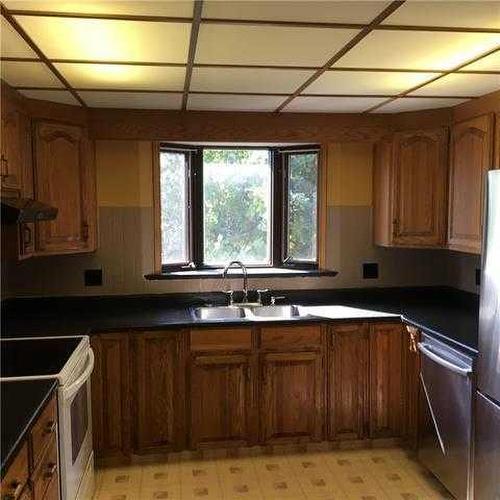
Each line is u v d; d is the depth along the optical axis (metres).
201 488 2.93
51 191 3.14
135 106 3.33
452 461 2.69
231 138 3.54
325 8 1.73
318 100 3.19
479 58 2.32
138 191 3.65
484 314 2.37
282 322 3.22
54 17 1.78
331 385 3.30
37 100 3.08
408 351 3.25
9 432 1.62
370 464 3.19
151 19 1.82
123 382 3.09
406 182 3.55
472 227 3.17
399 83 2.77
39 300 3.57
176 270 3.86
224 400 3.22
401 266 3.96
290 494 2.87
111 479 3.02
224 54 2.23
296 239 4.01
